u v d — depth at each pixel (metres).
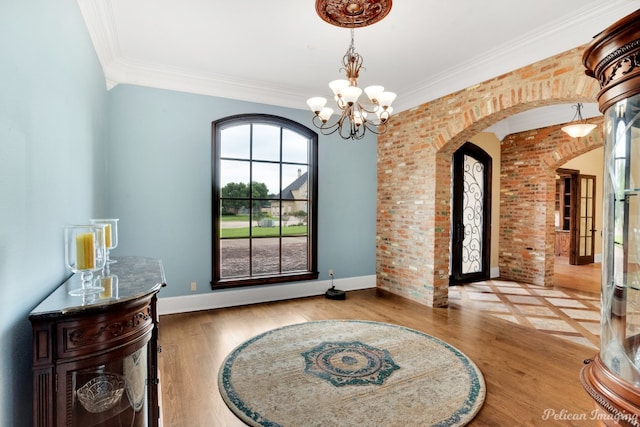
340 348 2.96
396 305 4.29
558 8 2.57
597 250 7.98
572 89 2.84
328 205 4.87
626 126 1.23
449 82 3.92
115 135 3.62
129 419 1.45
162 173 3.85
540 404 2.15
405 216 4.68
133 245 3.73
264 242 4.54
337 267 4.96
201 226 4.06
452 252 5.68
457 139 4.03
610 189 1.31
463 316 3.88
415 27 2.85
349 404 2.13
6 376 1.14
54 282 1.69
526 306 4.32
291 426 1.92
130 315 1.40
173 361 2.71
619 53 1.20
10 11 1.19
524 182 5.83
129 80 3.65
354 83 2.73
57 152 1.75
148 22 2.79
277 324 3.57
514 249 5.98
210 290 4.11
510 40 3.06
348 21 2.55
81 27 2.29
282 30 2.92
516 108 3.37
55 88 1.71
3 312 1.12
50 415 1.17
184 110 3.95
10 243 1.18
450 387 2.33
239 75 3.93
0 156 1.11
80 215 2.29
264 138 4.50
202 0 2.48
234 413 2.04
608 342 1.30
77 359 1.21
